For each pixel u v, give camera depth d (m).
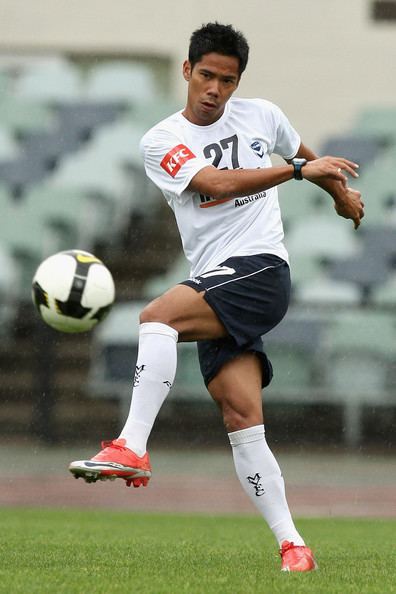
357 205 15.05
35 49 49.69
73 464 13.49
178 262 44.53
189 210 14.85
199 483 34.44
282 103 47.41
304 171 14.07
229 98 15.12
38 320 37.50
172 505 30.48
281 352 38.41
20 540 18.89
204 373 14.73
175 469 36.59
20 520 24.64
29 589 11.88
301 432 37.91
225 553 17.14
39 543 18.33
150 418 14.17
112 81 49.06
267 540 20.48
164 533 21.91
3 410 40.91
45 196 44.00
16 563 14.97
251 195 14.84
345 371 38.28
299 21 47.41
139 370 14.21
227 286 14.26
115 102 48.31
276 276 14.62
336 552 17.80
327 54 47.41
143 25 48.78
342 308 39.00
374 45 47.38
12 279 41.41
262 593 11.70
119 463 13.68
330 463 36.97
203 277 14.39
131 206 45.78
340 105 47.22
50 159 46.72
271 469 14.51
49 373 37.78
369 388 38.00
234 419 14.53
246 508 30.08
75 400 40.56
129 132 46.88
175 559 15.89
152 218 45.56
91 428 39.44
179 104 48.09
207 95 14.32
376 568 15.02
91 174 44.88
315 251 42.53
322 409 38.12
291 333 38.53
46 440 37.78
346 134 46.72
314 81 47.34
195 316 14.22
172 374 14.24
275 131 15.50
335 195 14.84
